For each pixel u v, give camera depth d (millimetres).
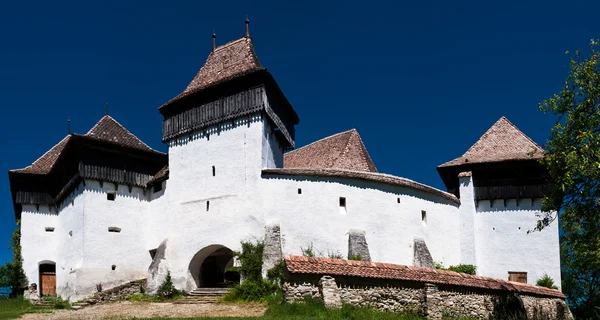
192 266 31531
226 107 32094
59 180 37438
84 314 24719
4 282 36531
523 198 35062
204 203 31641
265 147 31312
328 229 29578
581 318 28891
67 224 35344
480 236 35688
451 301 21031
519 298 23641
